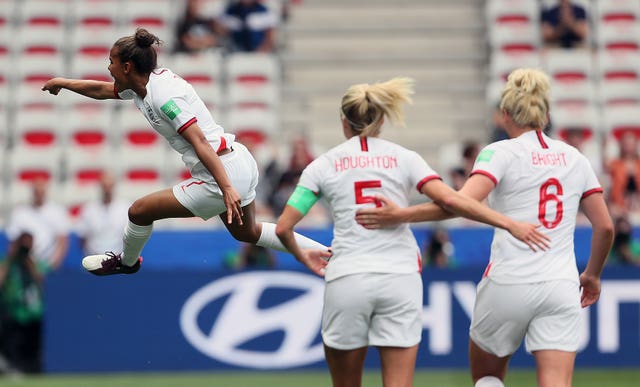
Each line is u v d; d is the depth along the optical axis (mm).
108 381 34281
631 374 34625
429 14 57781
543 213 20047
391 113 20484
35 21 55750
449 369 35125
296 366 35281
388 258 20094
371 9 57938
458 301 35219
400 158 20312
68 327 35531
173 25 56375
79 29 54719
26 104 52156
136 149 48344
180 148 20453
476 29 56719
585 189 20594
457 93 53969
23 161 48594
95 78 53031
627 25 54969
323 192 20469
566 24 53438
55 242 39750
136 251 21766
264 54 53625
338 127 52875
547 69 52344
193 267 38219
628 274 35281
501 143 20312
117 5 56031
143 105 20281
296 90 54094
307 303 35312
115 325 35469
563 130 49094
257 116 50312
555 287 19828
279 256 37969
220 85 52625
